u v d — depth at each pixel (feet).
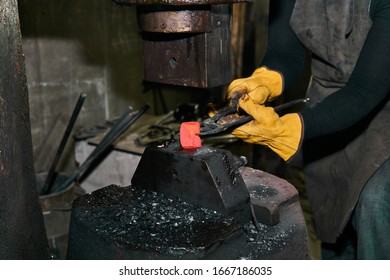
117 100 9.73
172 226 4.19
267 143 5.10
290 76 6.13
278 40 6.36
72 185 7.66
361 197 5.75
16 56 4.77
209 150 4.47
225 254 4.09
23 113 4.97
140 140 8.16
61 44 8.93
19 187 4.87
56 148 9.04
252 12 9.53
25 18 8.48
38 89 8.86
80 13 9.00
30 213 5.17
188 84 4.42
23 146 4.99
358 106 5.12
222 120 4.87
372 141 5.96
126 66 9.70
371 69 5.07
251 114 4.89
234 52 9.62
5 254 4.60
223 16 4.33
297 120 5.09
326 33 5.97
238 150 8.45
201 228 4.15
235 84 5.46
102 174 8.53
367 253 5.70
